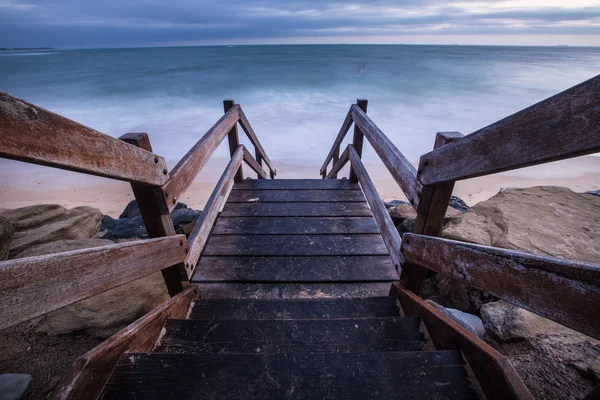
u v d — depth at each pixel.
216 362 1.12
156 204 1.44
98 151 0.94
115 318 2.21
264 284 2.20
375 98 23.59
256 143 4.31
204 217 2.18
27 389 1.78
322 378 1.08
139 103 23.00
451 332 1.22
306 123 17.27
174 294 1.86
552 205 3.41
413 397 1.03
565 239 2.83
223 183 2.72
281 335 1.49
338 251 2.51
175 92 27.05
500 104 21.73
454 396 1.03
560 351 1.75
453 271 1.14
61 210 4.29
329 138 14.95
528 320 1.97
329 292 2.13
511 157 0.85
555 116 0.70
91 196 9.26
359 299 1.87
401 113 19.19
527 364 1.74
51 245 2.98
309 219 2.97
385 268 2.33
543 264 0.72
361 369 1.11
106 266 0.99
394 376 1.09
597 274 0.60
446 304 2.68
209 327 1.50
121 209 8.38
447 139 1.26
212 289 2.15
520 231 2.96
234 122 3.13
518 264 0.80
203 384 1.06
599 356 1.67
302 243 2.61
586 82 0.61
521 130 0.80
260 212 3.10
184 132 16.09
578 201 3.48
